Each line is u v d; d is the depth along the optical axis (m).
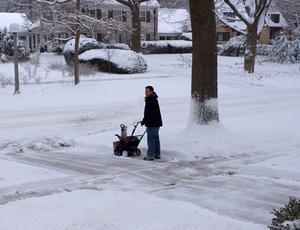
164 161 10.71
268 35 64.31
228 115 17.16
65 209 5.97
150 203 6.38
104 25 26.12
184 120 15.99
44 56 44.78
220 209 7.08
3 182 8.20
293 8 47.16
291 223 4.86
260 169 9.58
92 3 36.16
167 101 21.42
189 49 53.47
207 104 12.34
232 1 36.56
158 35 63.91
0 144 12.56
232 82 28.83
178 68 36.31
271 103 20.59
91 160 10.78
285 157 10.48
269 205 7.31
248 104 20.28
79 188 8.26
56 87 24.02
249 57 33.44
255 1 31.84
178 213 5.92
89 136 13.24
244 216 6.75
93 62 32.03
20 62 35.06
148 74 31.69
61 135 13.71
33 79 26.34
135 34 43.97
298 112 17.70
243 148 11.64
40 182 8.39
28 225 5.43
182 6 42.16
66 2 26.70
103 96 22.44
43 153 11.70
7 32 37.41
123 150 11.19
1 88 23.08
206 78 12.28
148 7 56.69
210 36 12.16
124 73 31.53
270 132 13.12
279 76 32.50
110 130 14.30
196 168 10.02
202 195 7.89
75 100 21.20
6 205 6.46
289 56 42.91
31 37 53.59
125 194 7.09
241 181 8.87
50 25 34.25
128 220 5.53
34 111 18.22
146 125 10.80
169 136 12.22
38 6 32.28
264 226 6.01
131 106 19.69
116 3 50.78
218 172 9.70
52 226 5.32
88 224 5.34
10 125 15.27
